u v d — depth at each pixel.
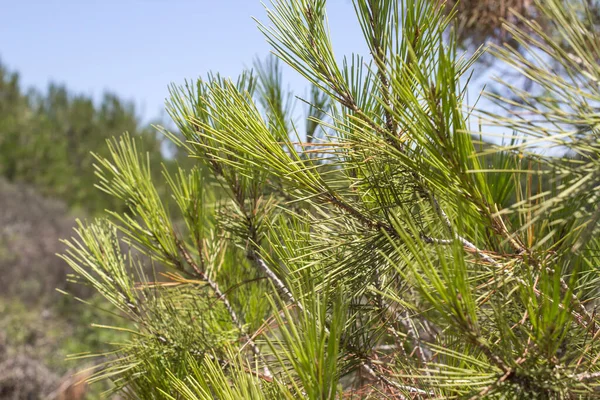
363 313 0.77
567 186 0.59
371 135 0.67
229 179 0.90
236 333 0.93
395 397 0.76
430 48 0.67
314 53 0.72
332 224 0.75
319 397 0.58
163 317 0.92
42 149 11.22
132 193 0.94
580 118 0.51
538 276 0.64
